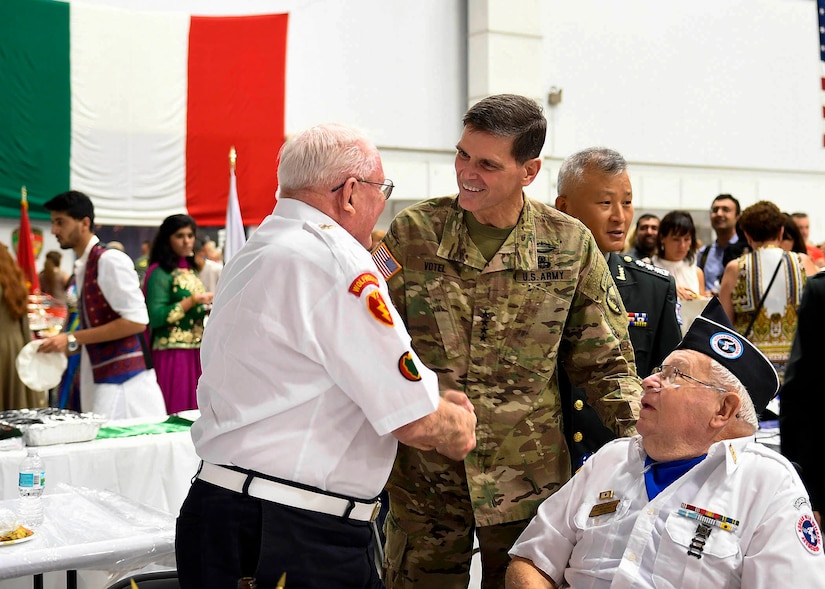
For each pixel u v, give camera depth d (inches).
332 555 72.8
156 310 220.4
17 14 299.6
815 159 442.3
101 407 176.6
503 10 358.3
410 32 359.6
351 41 350.6
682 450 79.0
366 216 76.5
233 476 71.9
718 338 79.3
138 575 93.7
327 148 74.5
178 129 321.4
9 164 301.9
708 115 416.2
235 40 325.4
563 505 85.8
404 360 70.6
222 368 72.6
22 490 103.8
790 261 198.2
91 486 132.1
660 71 403.9
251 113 327.9
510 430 92.3
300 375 70.9
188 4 327.3
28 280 238.2
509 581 84.8
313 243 71.7
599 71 390.6
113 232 323.0
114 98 313.9
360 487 73.9
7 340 184.4
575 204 111.9
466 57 369.1
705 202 415.5
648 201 402.6
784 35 431.8
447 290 92.9
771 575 72.8
